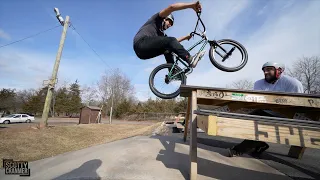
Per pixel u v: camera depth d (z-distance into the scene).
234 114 1.87
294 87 3.53
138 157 3.13
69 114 46.38
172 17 3.21
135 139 4.70
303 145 1.67
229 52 3.48
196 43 3.48
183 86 2.67
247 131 1.79
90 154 3.43
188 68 3.18
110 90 41.75
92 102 49.53
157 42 2.84
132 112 36.44
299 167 2.88
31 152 6.29
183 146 3.94
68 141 8.48
